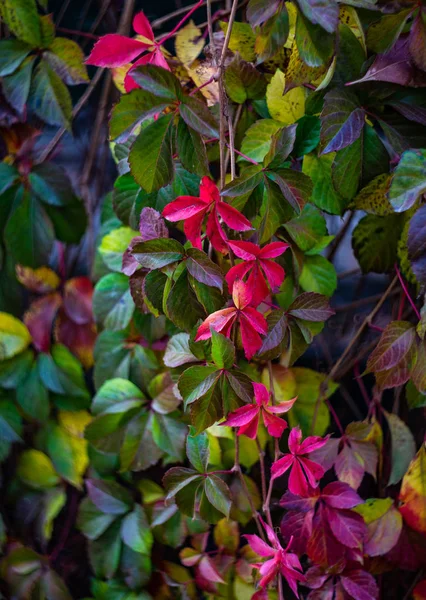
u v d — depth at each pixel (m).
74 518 1.61
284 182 1.32
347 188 1.40
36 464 1.58
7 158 1.53
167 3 1.56
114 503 1.55
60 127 1.55
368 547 1.50
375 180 1.41
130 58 1.36
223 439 1.52
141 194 1.43
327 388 1.53
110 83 1.56
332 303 1.61
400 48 1.36
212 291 1.32
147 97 1.31
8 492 1.59
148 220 1.34
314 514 1.45
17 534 1.60
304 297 1.38
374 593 1.46
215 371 1.31
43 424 1.58
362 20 1.37
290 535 1.45
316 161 1.43
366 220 1.46
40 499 1.59
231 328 1.33
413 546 1.51
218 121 1.45
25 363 1.56
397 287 1.53
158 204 1.43
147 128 1.31
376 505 1.51
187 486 1.39
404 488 1.49
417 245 1.35
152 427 1.51
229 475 1.54
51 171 1.51
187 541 1.55
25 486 1.59
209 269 1.31
